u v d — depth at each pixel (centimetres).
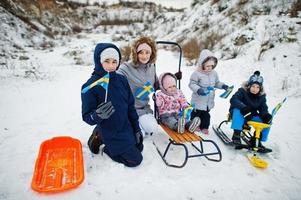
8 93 569
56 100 549
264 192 274
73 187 250
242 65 829
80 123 425
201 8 1527
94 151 316
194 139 306
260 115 343
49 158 302
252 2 1162
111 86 276
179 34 1446
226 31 1123
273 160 340
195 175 292
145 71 347
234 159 333
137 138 306
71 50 1227
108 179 272
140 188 263
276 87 659
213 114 507
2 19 1330
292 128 445
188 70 912
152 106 544
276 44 848
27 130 386
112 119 278
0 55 991
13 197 240
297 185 290
